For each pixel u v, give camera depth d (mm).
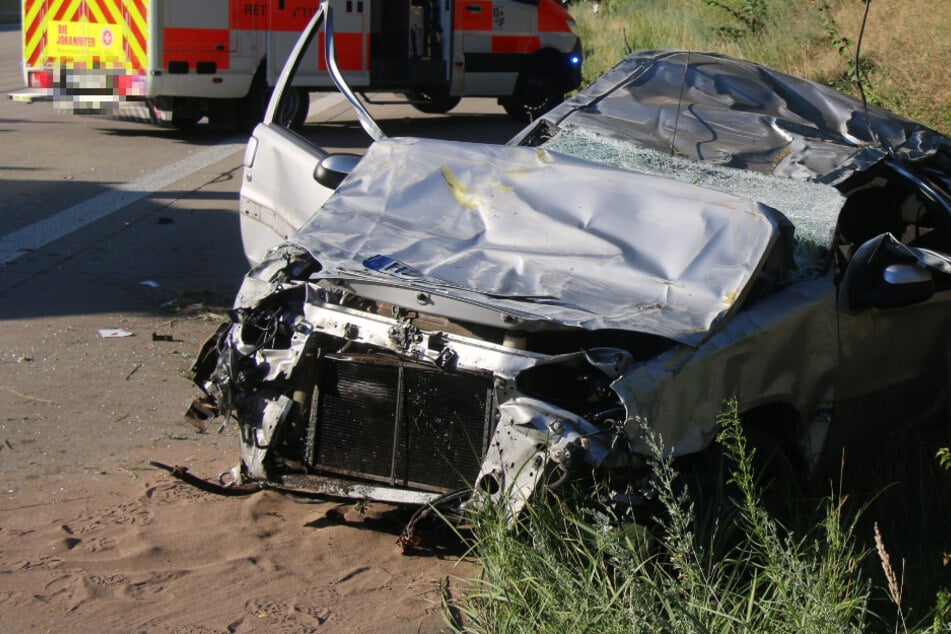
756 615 3207
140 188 10250
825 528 3760
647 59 5977
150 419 5141
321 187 5141
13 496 4270
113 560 3760
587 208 4242
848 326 4129
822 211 4477
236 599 3525
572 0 28516
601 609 3008
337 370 3898
